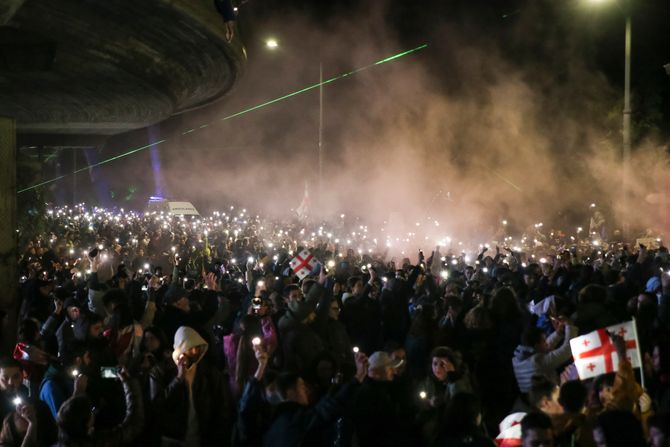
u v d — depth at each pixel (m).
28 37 14.30
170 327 11.30
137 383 7.31
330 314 11.38
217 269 18.33
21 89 17.92
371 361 7.41
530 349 9.02
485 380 10.05
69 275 18.03
